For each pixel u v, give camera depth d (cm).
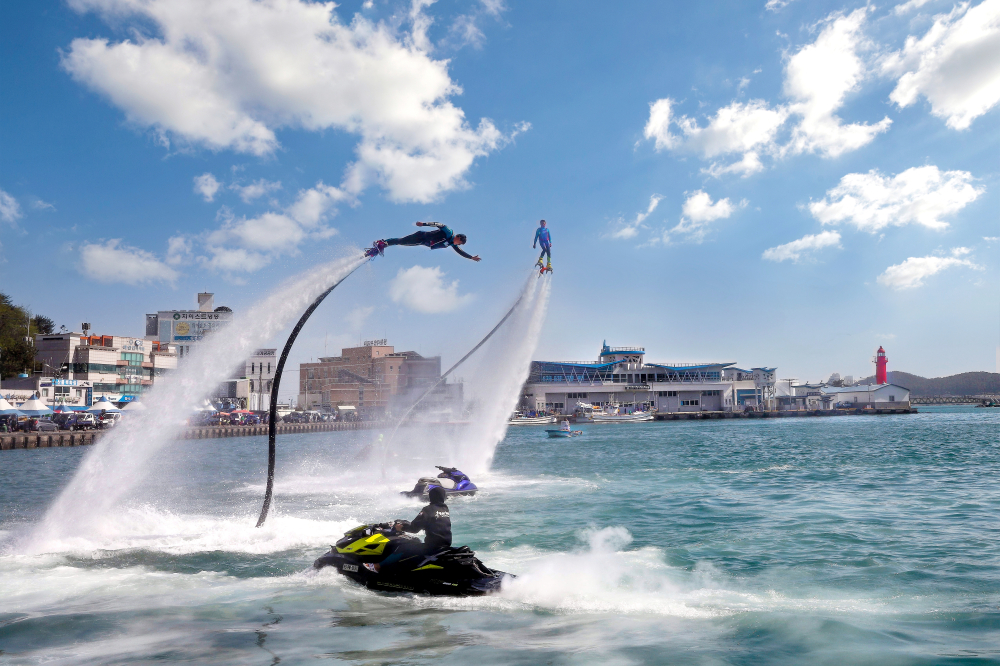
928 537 1305
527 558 1184
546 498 2050
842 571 1046
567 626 798
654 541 1325
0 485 2762
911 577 999
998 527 1398
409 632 786
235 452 5050
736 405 14625
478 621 827
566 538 1370
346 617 852
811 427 9175
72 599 947
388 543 1028
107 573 1108
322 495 2212
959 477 2466
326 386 9575
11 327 8994
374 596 953
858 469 2900
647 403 13788
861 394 17262
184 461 3997
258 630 797
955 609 834
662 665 658
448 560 996
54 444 6203
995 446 4400
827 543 1268
